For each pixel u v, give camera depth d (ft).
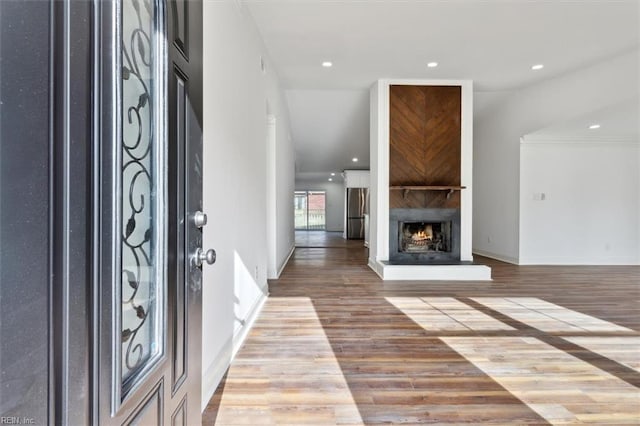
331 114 21.72
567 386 6.37
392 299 12.14
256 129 10.65
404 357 7.54
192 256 3.91
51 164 1.68
